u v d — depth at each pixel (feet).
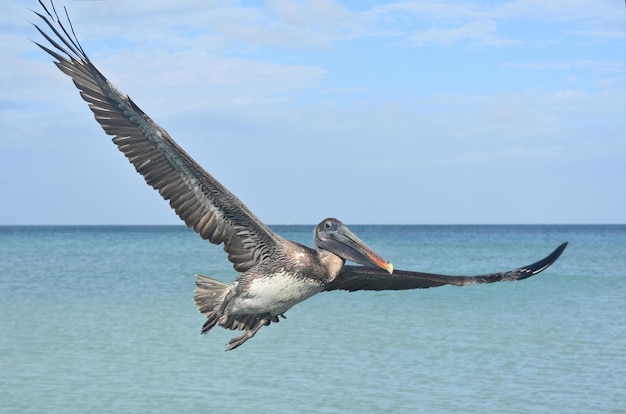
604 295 114.32
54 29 22.91
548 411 49.90
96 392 53.72
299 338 74.84
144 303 100.53
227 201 25.35
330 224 26.23
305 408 50.26
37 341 72.33
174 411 49.32
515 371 60.80
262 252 25.75
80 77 23.57
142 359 64.59
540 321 86.63
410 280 29.27
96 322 83.76
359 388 55.16
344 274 28.68
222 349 68.90
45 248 266.16
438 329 80.64
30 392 53.72
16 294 112.06
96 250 249.55
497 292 118.42
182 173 24.89
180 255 216.74
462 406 50.85
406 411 49.65
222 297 25.46
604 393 53.88
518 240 390.01
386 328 81.10
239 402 51.29
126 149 24.11
